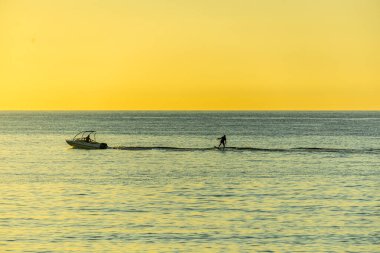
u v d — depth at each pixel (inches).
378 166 5910.4
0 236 3038.9
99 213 3563.0
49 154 7204.7
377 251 2824.8
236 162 6259.8
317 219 3425.2
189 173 5359.3
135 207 3742.6
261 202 3922.2
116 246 2886.3
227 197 4106.8
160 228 3213.6
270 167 5821.9
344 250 2839.6
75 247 2866.6
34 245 2891.2
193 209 3690.9
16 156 6983.3
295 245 2913.4
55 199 3996.1
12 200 3949.3
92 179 4948.3
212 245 2910.9
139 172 5408.5
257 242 2960.1
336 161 6373.0
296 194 4227.4
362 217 3479.3
